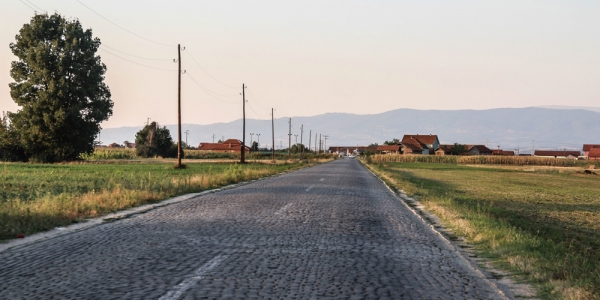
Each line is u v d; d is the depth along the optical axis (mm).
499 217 16391
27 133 64188
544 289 6973
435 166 89062
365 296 6418
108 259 8242
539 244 10328
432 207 17953
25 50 64875
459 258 9195
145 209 15789
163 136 113438
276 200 19484
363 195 23578
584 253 10375
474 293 6770
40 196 17891
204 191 23953
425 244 10648
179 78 46625
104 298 6016
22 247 9250
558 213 19141
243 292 6391
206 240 10203
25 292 6230
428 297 6492
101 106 67438
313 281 7090
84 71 64750
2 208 13305
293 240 10500
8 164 56438
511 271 8195
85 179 29016
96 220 13078
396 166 86375
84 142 67688
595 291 6695
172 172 39531
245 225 12508
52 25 65562
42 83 64188
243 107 71875
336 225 13047
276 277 7250
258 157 119375
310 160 108062
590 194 31375
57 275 7109
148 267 7688
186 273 7336
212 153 119938
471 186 35812
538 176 59281
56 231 11203
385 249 9875
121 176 30750
